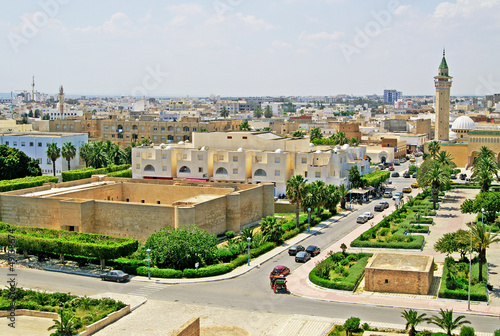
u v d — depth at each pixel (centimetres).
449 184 12825
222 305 6456
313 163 13575
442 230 10075
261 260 8325
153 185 10944
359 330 5606
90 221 9106
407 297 6631
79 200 9181
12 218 9600
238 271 7769
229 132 14788
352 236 9838
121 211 9056
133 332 5678
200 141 14738
